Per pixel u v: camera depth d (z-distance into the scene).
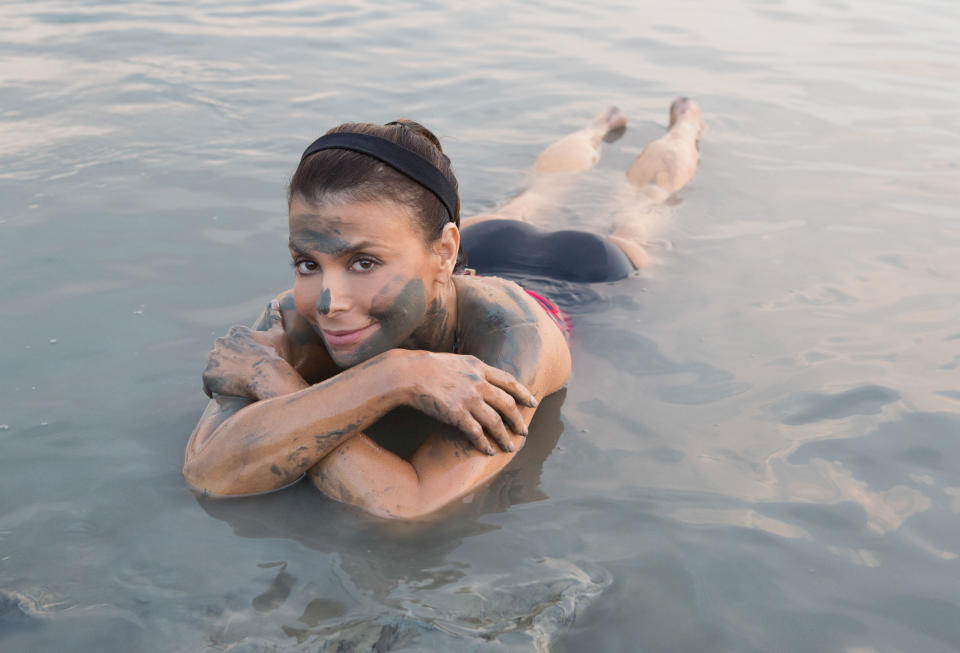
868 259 3.45
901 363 2.65
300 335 2.32
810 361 2.67
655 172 4.33
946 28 7.89
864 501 2.00
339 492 1.96
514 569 1.74
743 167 4.57
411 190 1.94
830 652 1.55
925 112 5.58
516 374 2.19
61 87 5.28
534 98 5.82
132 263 3.20
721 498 2.01
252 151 4.45
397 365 1.95
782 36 7.63
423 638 1.51
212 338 2.71
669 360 2.68
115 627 1.55
